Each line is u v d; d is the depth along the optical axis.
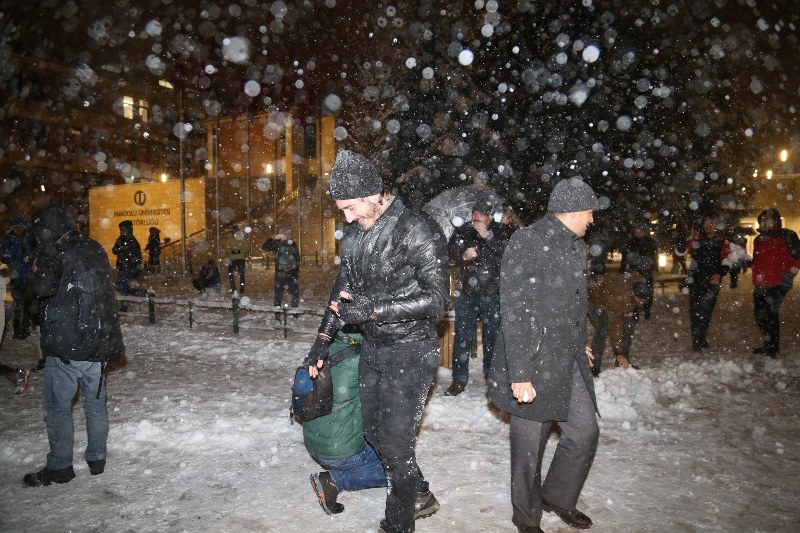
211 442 4.78
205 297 16.66
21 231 9.09
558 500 3.34
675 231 22.80
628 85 15.30
